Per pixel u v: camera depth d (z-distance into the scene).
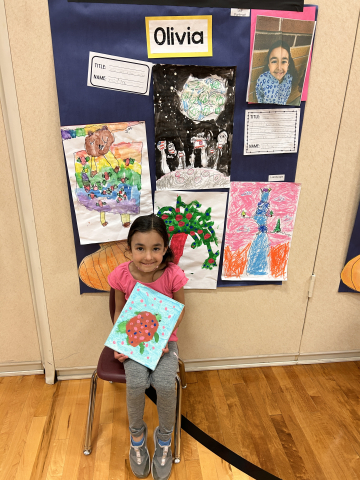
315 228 1.50
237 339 1.66
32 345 1.60
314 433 1.39
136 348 1.21
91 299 1.50
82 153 1.27
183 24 1.17
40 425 1.40
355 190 1.45
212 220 1.43
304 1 1.17
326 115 1.32
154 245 1.18
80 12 1.12
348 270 1.58
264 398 1.55
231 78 1.24
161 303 1.26
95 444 1.33
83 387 1.60
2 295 1.48
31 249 1.39
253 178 1.39
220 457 1.28
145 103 1.24
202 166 1.34
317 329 1.70
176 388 1.29
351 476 1.22
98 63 1.18
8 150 1.26
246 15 1.17
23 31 1.12
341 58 1.25
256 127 1.31
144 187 1.35
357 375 1.71
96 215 1.36
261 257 1.52
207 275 1.51
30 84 1.18
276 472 1.23
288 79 1.25
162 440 1.21
